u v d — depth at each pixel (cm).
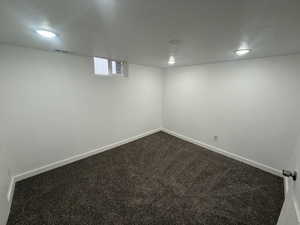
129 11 89
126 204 175
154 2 79
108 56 247
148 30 122
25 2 79
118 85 314
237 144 278
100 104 291
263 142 244
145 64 337
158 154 303
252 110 250
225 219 157
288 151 218
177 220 156
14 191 190
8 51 182
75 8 85
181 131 387
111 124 318
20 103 199
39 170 228
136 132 376
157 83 398
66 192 192
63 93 237
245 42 151
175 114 395
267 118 234
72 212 163
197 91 332
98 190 197
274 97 223
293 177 96
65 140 253
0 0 76
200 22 105
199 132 343
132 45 171
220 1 77
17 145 203
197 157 291
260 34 127
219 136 305
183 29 119
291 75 204
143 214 162
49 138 233
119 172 239
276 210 168
